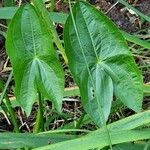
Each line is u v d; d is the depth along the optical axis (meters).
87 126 0.82
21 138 0.61
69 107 0.90
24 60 0.55
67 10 1.02
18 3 1.00
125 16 1.01
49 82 0.58
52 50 0.55
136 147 0.66
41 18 0.53
